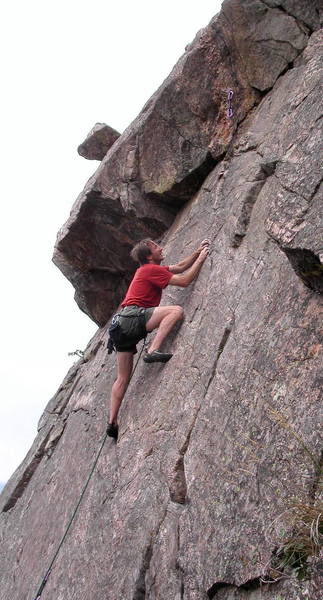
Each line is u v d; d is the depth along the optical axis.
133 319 6.72
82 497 6.77
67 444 8.33
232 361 5.35
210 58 7.66
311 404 4.29
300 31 7.23
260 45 7.37
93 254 9.54
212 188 7.52
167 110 7.98
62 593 6.10
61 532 6.92
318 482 3.94
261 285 5.57
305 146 5.25
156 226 8.68
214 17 7.62
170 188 8.15
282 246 4.69
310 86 6.15
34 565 7.20
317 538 3.66
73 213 9.31
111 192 8.73
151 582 5.01
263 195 6.35
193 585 4.56
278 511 4.11
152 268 6.85
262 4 7.33
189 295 6.71
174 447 5.57
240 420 4.86
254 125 7.30
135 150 8.41
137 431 6.36
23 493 9.27
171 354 6.42
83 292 9.97
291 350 4.71
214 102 7.72
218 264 6.46
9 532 8.84
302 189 4.91
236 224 6.39
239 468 4.62
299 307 4.89
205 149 7.79
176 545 4.94
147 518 5.43
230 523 4.47
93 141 9.98
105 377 8.38
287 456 4.25
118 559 5.50
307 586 3.68
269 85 7.40
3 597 7.68
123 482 6.11
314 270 4.59
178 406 5.86
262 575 3.94
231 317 5.75
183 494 5.23
